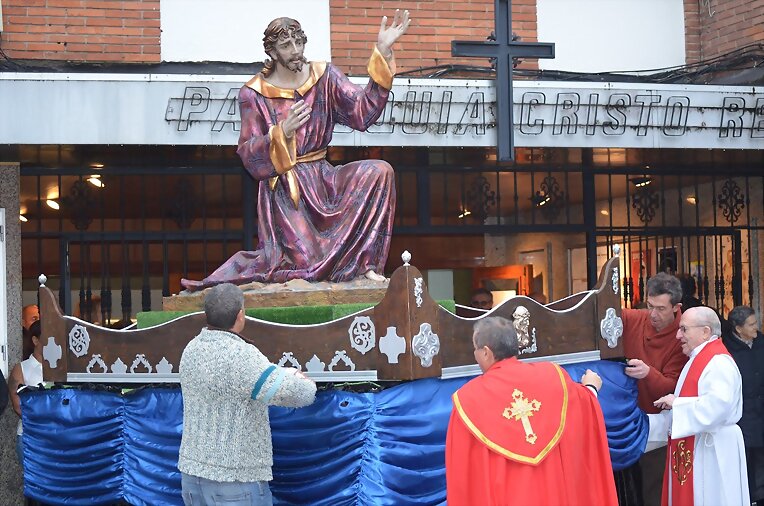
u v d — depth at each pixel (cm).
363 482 491
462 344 512
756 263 1048
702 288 1080
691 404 556
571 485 423
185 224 939
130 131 831
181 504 543
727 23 996
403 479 490
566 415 429
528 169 987
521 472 416
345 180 583
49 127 822
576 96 891
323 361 505
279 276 569
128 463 564
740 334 725
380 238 577
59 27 898
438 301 564
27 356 873
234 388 446
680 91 907
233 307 461
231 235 927
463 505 422
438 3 970
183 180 940
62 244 921
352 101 579
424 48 965
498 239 1130
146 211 951
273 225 580
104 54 905
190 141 842
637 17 1012
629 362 589
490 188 1017
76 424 579
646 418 600
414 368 479
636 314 630
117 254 984
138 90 832
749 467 726
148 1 913
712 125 916
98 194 938
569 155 975
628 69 1010
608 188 1046
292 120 551
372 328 496
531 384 429
